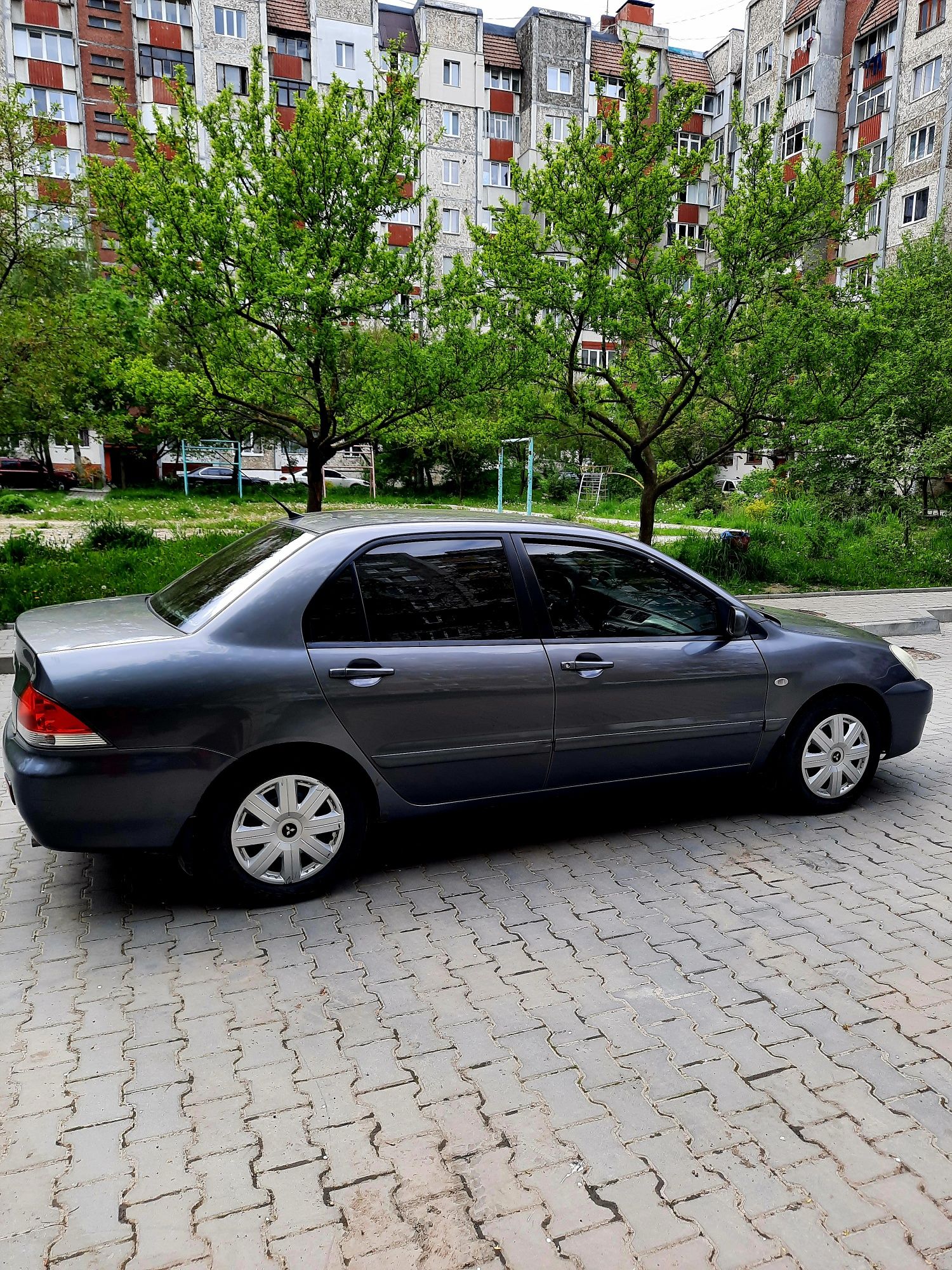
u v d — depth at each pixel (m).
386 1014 2.93
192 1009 2.96
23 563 12.13
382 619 3.70
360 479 45.22
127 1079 2.61
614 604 4.16
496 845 4.32
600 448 40.25
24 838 4.53
